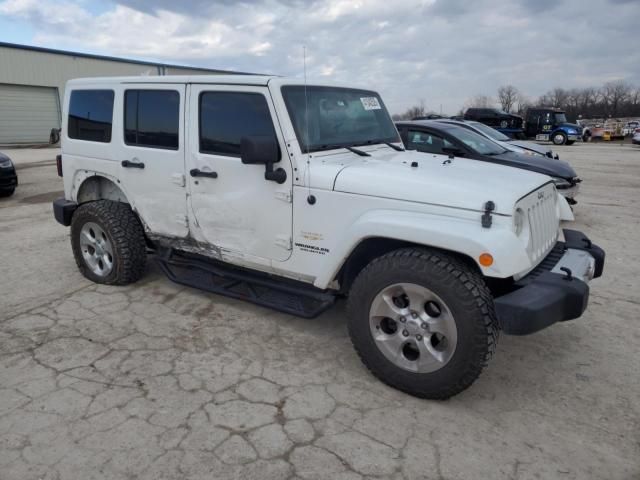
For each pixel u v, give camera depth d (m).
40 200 9.52
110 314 4.23
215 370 3.38
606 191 10.98
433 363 2.93
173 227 4.25
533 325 2.64
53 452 2.57
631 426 2.84
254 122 3.56
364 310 3.13
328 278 3.35
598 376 3.37
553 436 2.75
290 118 3.43
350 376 3.32
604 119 61.00
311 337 3.87
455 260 2.88
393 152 4.09
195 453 2.57
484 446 2.66
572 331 4.02
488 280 3.07
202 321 4.12
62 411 2.90
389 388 3.18
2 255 5.91
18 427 2.76
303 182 3.36
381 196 3.09
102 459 2.53
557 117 28.98
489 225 2.76
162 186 4.20
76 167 4.88
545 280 2.91
